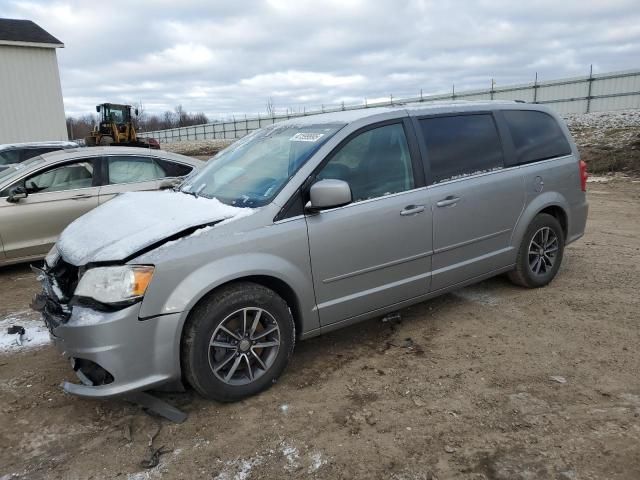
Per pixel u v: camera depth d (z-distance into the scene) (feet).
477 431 9.38
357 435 9.42
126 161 22.88
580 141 65.67
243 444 9.28
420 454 8.82
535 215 15.65
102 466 8.84
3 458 9.14
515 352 12.39
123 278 9.28
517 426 9.48
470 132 14.30
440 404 10.29
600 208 31.37
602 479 8.04
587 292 16.19
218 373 10.30
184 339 9.87
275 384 11.29
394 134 12.79
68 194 21.20
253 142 13.99
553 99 113.91
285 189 11.03
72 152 22.12
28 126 80.64
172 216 10.85
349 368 11.94
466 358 12.19
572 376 11.17
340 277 11.66
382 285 12.46
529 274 16.02
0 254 20.10
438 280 13.52
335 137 11.85
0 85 77.46
